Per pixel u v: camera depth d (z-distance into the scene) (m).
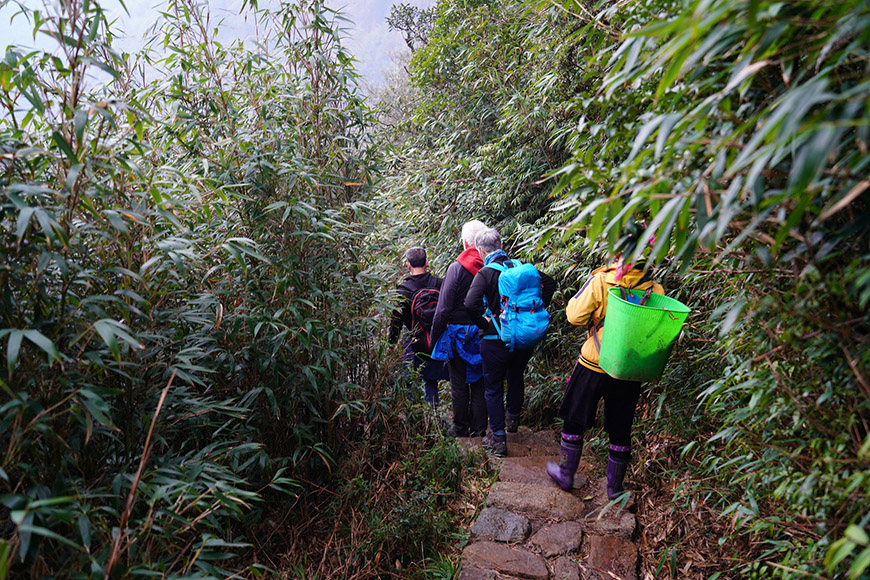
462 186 5.35
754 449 1.73
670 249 1.92
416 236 5.77
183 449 2.32
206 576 1.56
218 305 2.13
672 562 2.26
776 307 1.30
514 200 4.82
